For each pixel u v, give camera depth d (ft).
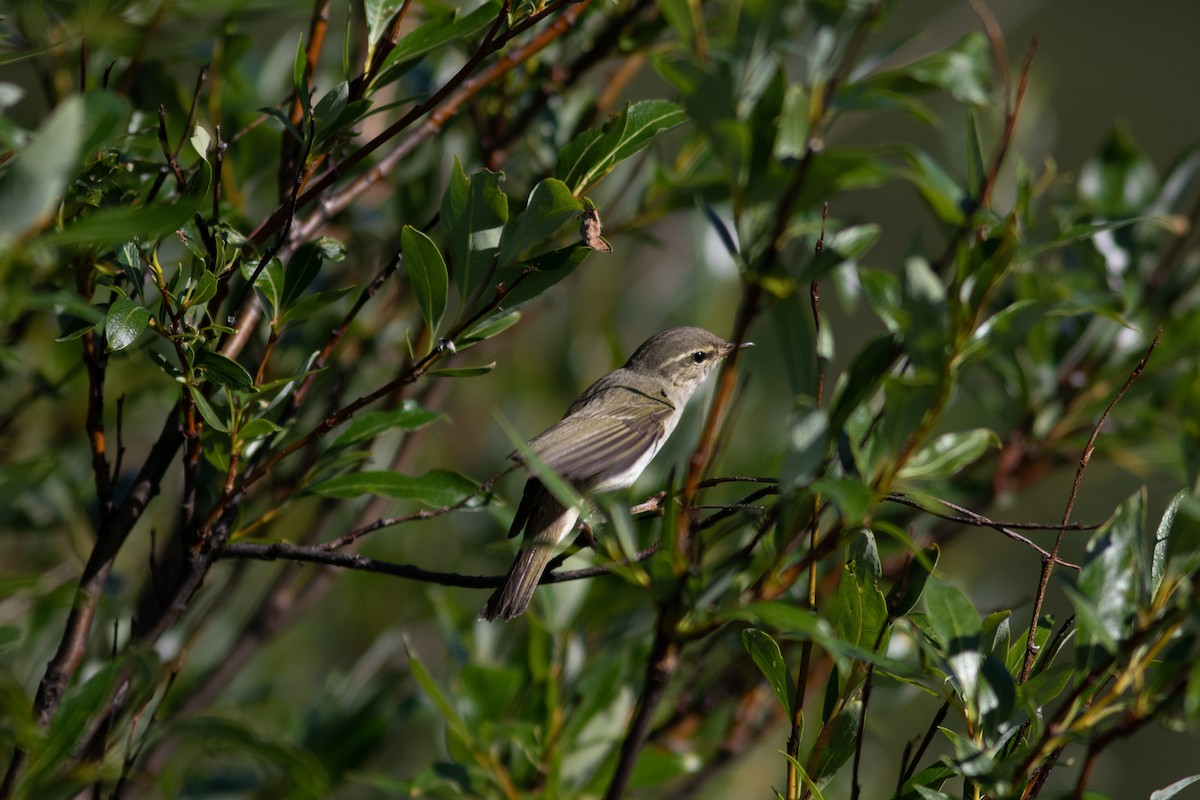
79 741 24.34
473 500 27.63
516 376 52.26
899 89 33.35
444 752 39.17
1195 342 37.83
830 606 32.30
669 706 36.45
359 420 28.45
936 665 23.85
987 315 37.06
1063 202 42.16
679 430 36.60
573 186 26.18
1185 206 42.86
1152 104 89.81
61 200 24.57
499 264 24.90
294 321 25.91
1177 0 94.68
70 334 24.34
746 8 33.65
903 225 78.79
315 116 24.98
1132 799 64.03
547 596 34.96
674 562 23.21
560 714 32.73
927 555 24.72
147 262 24.29
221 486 33.50
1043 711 26.99
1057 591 48.91
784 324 26.00
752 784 41.42
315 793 27.07
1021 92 28.99
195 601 38.75
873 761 43.62
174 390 36.32
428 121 30.63
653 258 54.29
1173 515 21.63
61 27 30.32
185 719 27.14
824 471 23.99
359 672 40.24
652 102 26.30
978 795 23.17
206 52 35.81
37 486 31.63
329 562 25.91
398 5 26.89
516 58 30.68
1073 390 40.16
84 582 25.79
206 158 24.52
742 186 27.37
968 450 22.71
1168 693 20.02
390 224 40.32
